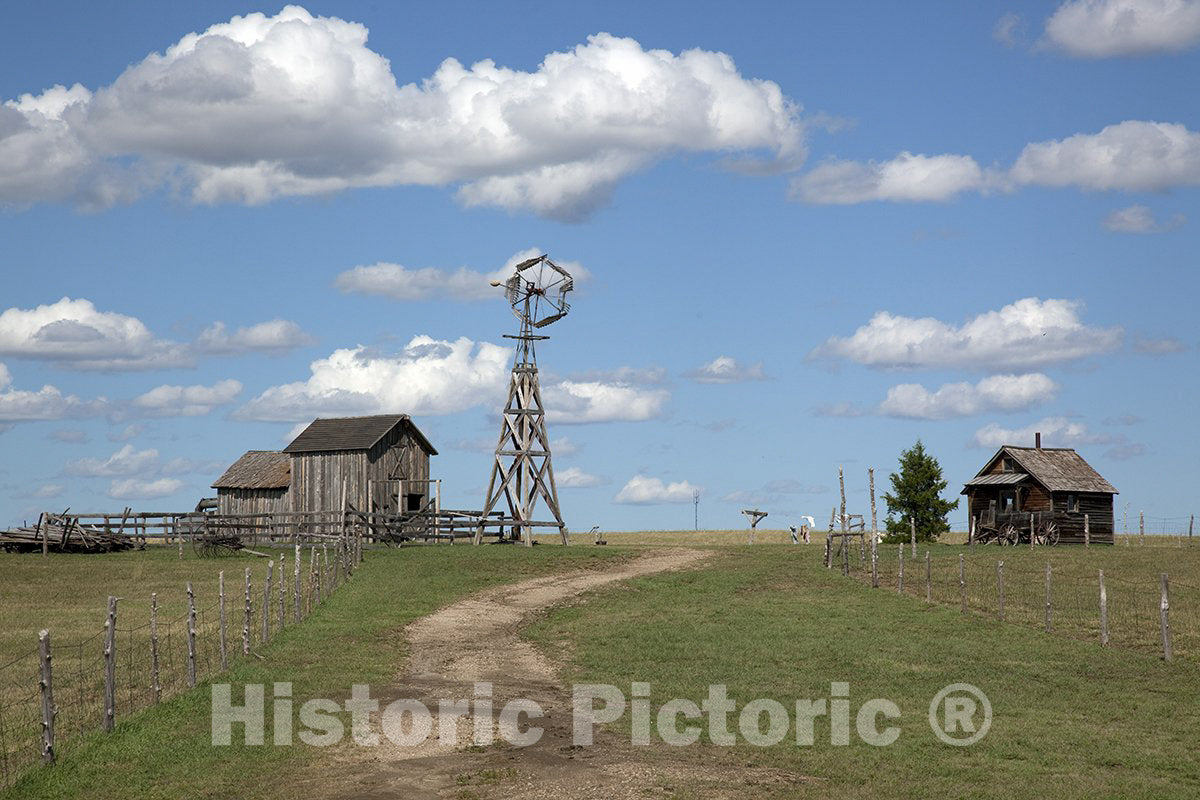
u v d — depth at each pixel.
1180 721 25.44
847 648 34.69
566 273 70.38
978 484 78.44
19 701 26.53
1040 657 33.44
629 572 53.19
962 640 36.12
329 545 64.69
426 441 75.62
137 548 64.75
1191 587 48.41
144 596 45.91
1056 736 23.72
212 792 19.20
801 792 19.14
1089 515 76.50
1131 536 89.38
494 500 69.06
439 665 31.94
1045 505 75.62
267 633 33.94
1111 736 23.73
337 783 19.78
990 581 50.28
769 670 31.42
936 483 75.75
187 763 20.81
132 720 23.67
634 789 19.25
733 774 20.36
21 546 63.59
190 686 27.22
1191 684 29.86
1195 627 38.66
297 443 74.00
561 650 34.81
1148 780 20.20
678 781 19.77
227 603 43.28
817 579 50.31
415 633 37.47
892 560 57.50
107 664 22.78
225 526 63.69
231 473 77.25
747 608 42.88
